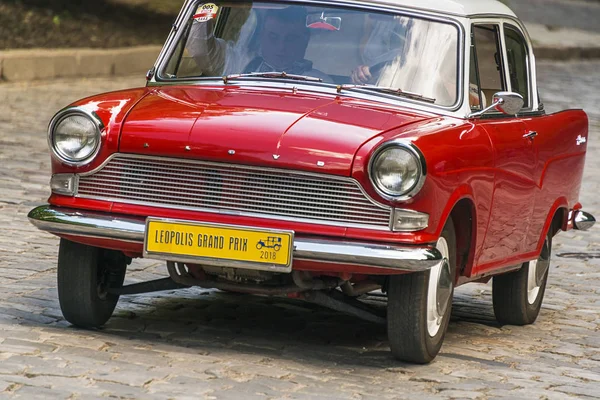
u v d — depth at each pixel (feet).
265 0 55.77
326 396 42.37
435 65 53.26
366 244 45.11
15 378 41.22
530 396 45.29
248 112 47.85
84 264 49.88
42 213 48.01
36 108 131.23
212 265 47.42
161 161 46.88
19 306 54.90
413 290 47.57
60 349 46.26
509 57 60.08
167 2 200.23
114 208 47.47
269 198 45.88
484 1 59.21
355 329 56.34
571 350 56.13
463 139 49.44
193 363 45.83
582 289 73.61
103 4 187.32
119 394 40.14
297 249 45.24
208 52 55.16
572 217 66.90
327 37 53.93
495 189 52.54
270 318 57.57
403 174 45.19
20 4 173.68
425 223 45.75
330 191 45.47
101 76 168.86
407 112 51.06
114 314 55.36
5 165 98.43
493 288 62.44
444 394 44.55
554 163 61.05
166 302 59.67
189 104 49.14
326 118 47.62
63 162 48.03
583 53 270.26
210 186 46.39
